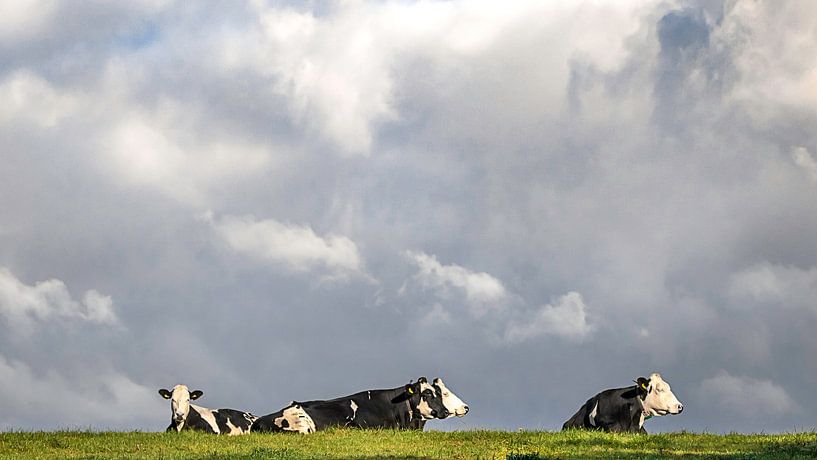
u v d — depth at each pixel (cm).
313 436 2981
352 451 2567
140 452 2566
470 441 2791
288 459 2347
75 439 2822
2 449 2642
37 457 2466
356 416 3544
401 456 2448
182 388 3384
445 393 3719
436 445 2705
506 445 2688
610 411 3425
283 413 3372
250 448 2611
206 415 3403
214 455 2431
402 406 3675
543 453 2517
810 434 2875
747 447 2614
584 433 2919
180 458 2375
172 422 3353
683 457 2408
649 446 2666
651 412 3384
